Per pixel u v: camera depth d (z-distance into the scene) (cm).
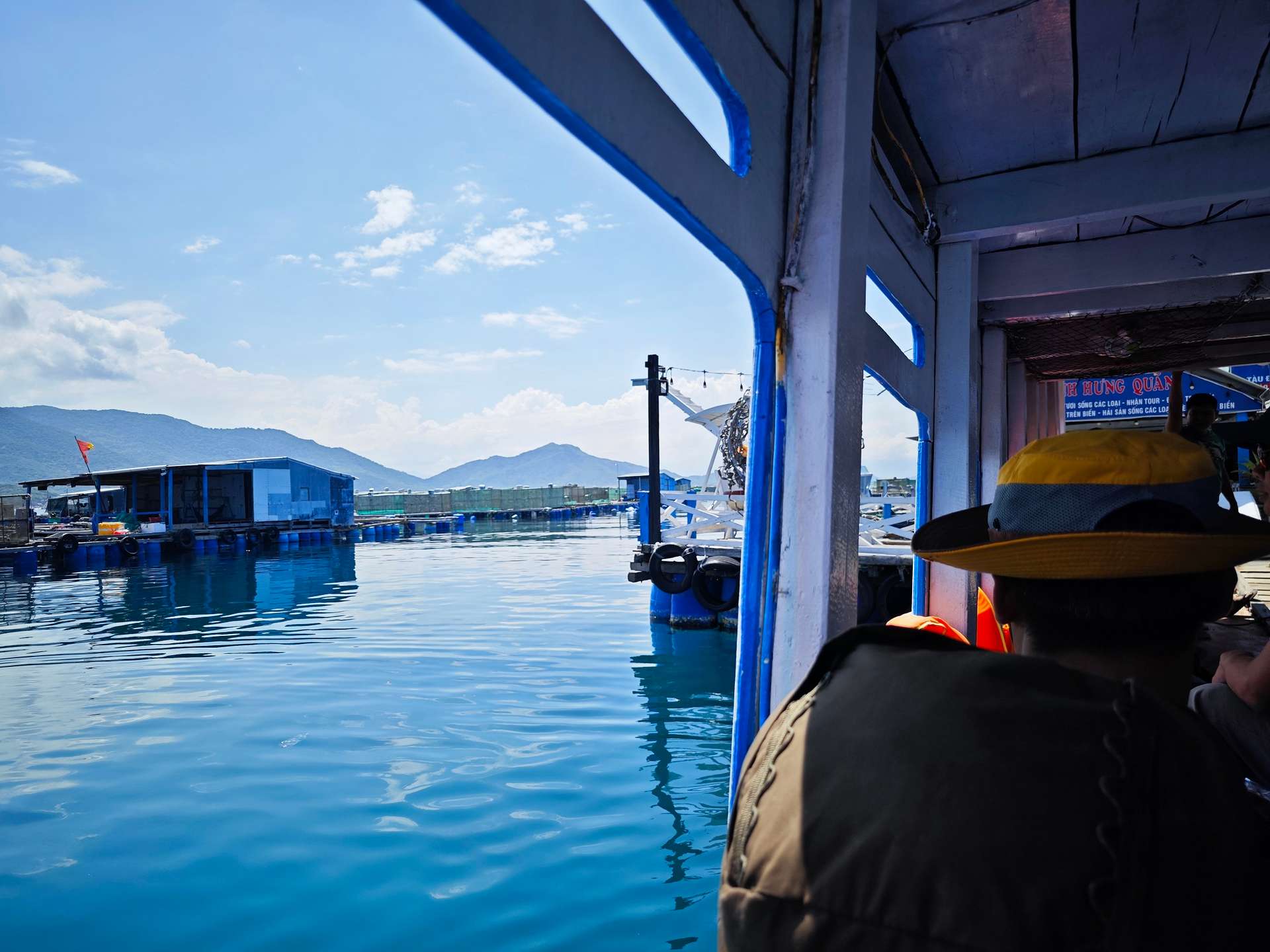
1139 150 436
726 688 919
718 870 481
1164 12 311
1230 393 1373
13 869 506
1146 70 356
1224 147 420
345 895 463
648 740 731
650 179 165
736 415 1482
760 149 221
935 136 419
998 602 85
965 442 483
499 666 1052
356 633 1338
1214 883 55
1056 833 52
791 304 240
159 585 2197
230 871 497
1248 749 123
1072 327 732
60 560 2816
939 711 59
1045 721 57
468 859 501
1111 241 570
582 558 2841
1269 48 338
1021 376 871
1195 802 56
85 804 610
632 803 585
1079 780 54
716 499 1524
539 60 130
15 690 996
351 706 866
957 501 481
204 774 669
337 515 4244
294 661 1115
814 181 239
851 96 239
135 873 498
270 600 1836
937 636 73
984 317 657
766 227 227
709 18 184
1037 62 350
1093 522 77
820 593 232
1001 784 54
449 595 1836
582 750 704
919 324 457
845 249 237
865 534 1240
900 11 316
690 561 1275
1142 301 629
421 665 1065
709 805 579
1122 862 52
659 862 493
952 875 53
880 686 64
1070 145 433
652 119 167
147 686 998
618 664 1049
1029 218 456
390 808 585
